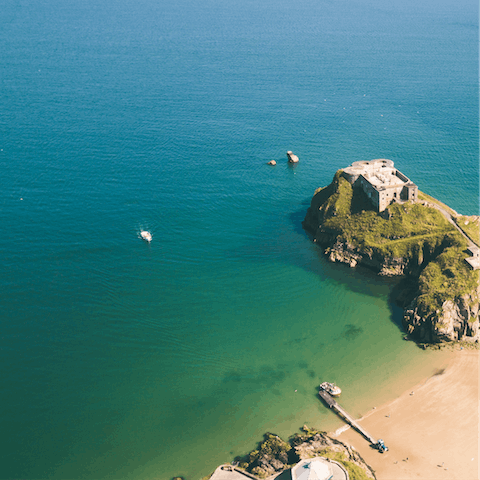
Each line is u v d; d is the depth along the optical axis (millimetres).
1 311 162250
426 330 157375
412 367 147500
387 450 123562
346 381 143125
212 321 163625
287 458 120812
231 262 192000
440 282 165250
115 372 143875
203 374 144625
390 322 165000
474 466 119938
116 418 131125
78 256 190250
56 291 172250
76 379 141125
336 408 134000
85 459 121250
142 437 126812
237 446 125500
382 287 180625
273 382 142750
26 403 133500
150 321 162125
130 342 154000
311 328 162250
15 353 147500
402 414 133125
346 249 191875
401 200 195875
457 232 182875
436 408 134625
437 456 122438
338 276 185750
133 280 179750
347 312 169125
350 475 113562
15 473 117562
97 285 176125
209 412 133750
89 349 150500
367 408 135125
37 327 157000
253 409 134875
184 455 123000
